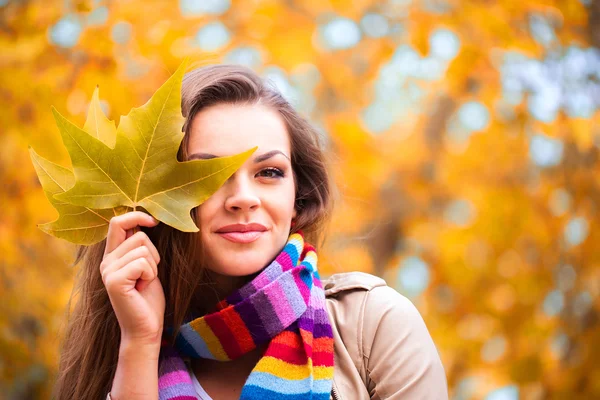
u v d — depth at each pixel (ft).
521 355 13.34
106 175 5.20
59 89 10.37
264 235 5.64
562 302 13.24
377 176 14.23
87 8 10.46
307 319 5.69
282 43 12.32
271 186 5.68
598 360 12.54
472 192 14.69
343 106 14.58
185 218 5.18
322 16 12.98
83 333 6.25
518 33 11.78
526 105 12.97
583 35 11.79
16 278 11.16
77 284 6.77
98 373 6.15
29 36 10.55
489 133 14.21
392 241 15.89
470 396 14.55
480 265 14.51
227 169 5.19
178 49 11.19
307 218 6.51
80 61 10.53
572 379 12.55
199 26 11.74
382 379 5.63
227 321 5.59
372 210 14.67
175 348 5.85
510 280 13.98
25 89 10.20
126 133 5.20
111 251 5.32
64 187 5.34
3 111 10.27
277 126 5.80
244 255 5.56
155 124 5.22
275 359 5.51
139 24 11.00
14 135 10.23
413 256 15.71
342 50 13.76
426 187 14.99
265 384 5.40
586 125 11.77
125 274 5.26
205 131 5.61
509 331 13.67
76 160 5.13
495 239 14.32
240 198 5.45
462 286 14.44
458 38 12.16
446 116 15.37
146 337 5.41
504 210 14.16
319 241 7.02
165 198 5.24
